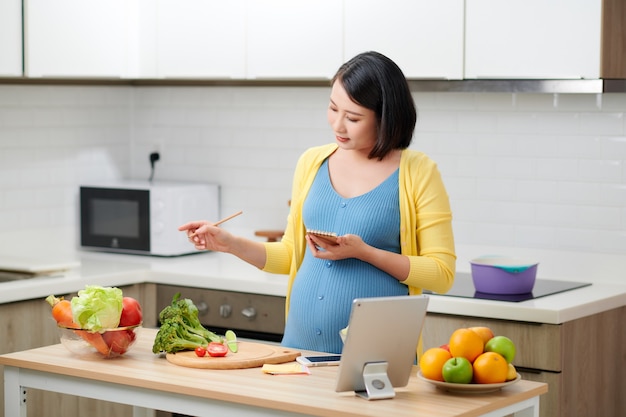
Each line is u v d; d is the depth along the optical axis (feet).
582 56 13.46
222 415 9.14
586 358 13.25
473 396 9.00
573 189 14.88
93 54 16.35
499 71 14.08
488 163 15.49
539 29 13.73
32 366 10.19
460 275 15.12
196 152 18.34
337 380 8.86
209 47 16.49
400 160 10.75
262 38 15.99
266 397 8.80
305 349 10.84
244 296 14.85
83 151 18.01
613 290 14.08
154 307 15.66
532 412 9.41
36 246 17.21
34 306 14.14
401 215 10.55
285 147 17.43
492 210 15.51
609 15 13.43
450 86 14.61
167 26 16.84
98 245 17.53
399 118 10.44
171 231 16.92
